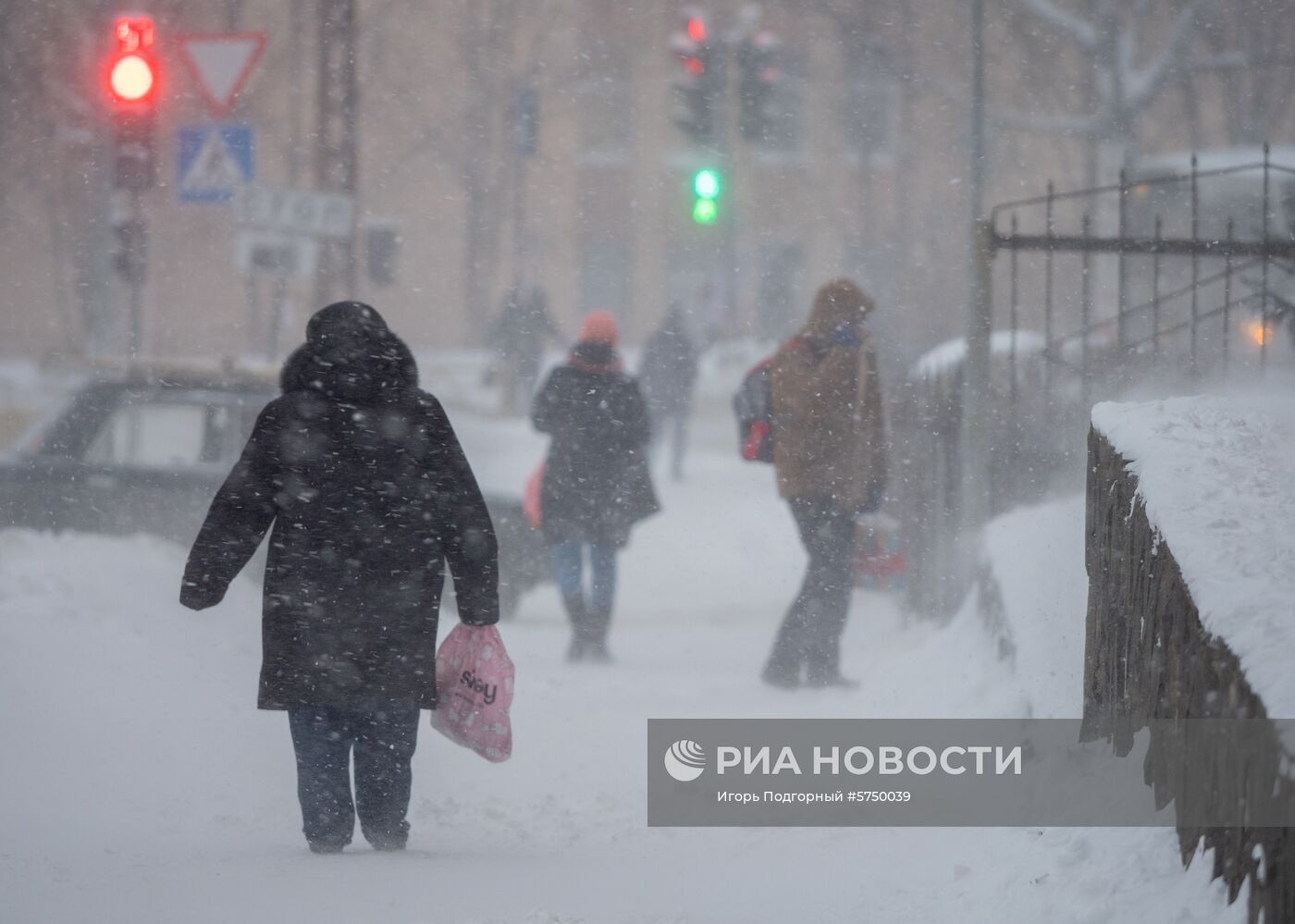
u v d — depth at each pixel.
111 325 107.69
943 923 14.78
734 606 48.56
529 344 98.94
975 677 24.95
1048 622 23.03
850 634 41.75
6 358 130.88
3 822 21.27
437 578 20.59
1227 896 11.45
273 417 20.31
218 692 28.80
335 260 62.12
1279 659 11.12
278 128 153.12
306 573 20.09
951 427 37.81
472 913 16.16
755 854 19.98
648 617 46.84
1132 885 13.12
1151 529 15.02
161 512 41.00
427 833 22.25
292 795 24.31
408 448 20.39
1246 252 34.00
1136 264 51.62
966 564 35.53
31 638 28.08
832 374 35.97
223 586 20.30
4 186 123.69
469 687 21.06
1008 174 144.75
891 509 44.72
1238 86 127.38
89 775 23.95
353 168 61.16
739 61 92.00
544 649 41.44
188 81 140.38
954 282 127.94
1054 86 133.62
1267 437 17.77
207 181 51.00
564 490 39.59
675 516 63.62
